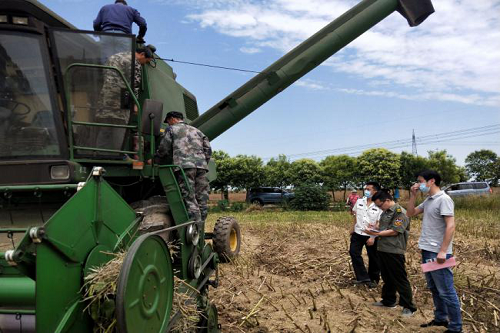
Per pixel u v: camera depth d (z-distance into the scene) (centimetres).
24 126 362
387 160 3503
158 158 462
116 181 422
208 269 472
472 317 486
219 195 5447
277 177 4081
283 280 680
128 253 236
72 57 374
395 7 766
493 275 624
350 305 546
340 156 3841
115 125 376
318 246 959
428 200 460
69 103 355
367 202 661
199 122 693
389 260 515
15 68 359
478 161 5244
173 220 423
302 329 462
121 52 396
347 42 744
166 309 283
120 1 489
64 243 225
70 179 338
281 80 709
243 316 500
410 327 471
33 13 356
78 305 237
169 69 631
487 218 1521
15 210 354
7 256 200
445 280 438
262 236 1208
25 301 246
